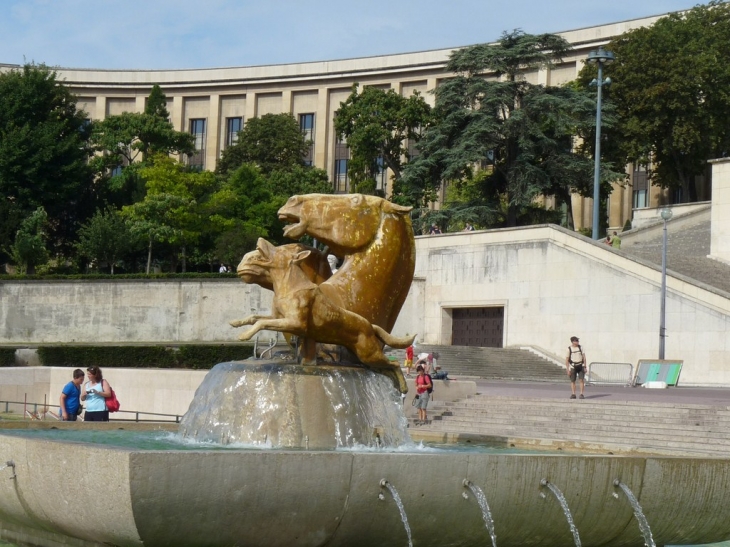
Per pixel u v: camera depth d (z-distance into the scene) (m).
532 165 68.38
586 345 52.25
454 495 11.87
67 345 51.69
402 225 16.64
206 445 15.66
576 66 89.75
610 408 30.31
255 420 15.48
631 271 50.56
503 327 56.50
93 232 67.94
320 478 11.14
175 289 61.03
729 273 54.53
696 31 71.56
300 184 82.69
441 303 59.72
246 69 105.12
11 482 12.20
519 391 37.06
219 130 106.50
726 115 70.44
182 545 10.84
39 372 40.16
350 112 78.00
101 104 107.31
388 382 16.44
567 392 37.03
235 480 10.76
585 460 12.55
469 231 58.62
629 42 71.69
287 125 91.81
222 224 70.12
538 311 54.84
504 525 12.30
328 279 16.38
